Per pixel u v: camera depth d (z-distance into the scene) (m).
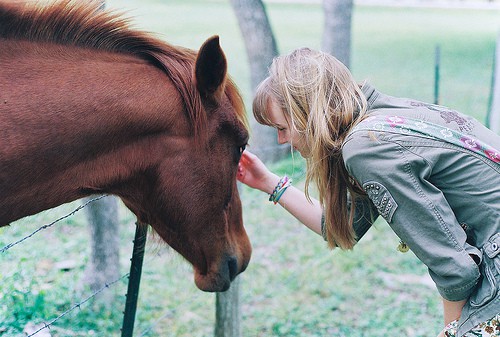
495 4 25.00
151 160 2.18
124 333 2.92
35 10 2.03
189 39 14.23
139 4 18.72
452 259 2.02
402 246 2.44
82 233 5.28
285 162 7.83
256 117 2.42
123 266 4.83
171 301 4.48
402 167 2.05
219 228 2.47
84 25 2.11
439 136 2.10
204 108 2.23
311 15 19.78
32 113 1.95
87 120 2.02
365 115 2.22
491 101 7.40
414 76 12.27
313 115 2.24
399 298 4.95
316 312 4.66
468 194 2.10
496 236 2.07
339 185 2.38
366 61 13.75
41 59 2.03
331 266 5.41
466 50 15.29
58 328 3.64
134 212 2.41
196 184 2.29
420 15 21.69
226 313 3.79
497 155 2.11
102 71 2.09
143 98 2.11
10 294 3.35
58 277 4.27
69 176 2.05
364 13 21.69
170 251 3.29
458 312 2.16
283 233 5.97
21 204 2.01
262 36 8.47
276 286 4.99
